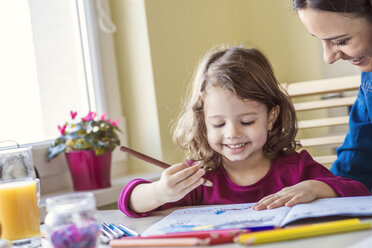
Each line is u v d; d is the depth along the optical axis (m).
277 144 1.18
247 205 0.92
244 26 2.21
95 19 1.70
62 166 1.55
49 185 1.51
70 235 0.63
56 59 1.61
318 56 2.16
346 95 2.13
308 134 2.05
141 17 1.69
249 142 1.07
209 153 1.19
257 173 1.17
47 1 1.59
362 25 0.89
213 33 2.02
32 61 1.54
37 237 0.81
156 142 1.72
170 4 1.79
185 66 1.85
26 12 1.53
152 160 1.00
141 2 1.68
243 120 1.06
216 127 1.08
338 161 1.33
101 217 1.00
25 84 1.51
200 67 1.18
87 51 1.69
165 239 0.68
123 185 1.49
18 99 1.49
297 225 0.73
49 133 1.58
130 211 0.98
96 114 1.54
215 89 1.07
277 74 2.19
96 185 1.45
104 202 1.42
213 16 2.03
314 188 0.92
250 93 1.06
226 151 1.08
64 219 0.64
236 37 2.19
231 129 1.05
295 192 0.90
